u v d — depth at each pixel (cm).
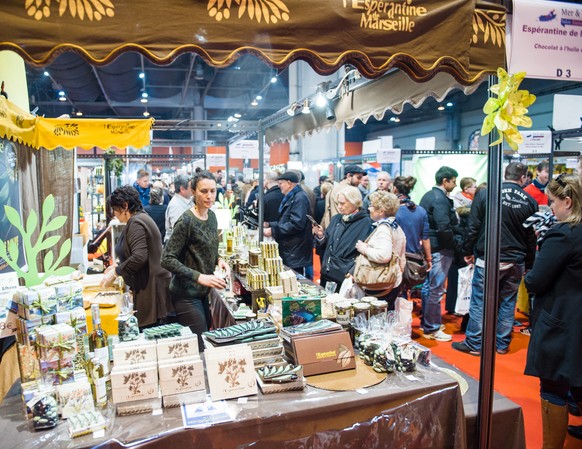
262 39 139
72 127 355
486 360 175
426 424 167
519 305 466
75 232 542
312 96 349
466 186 549
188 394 151
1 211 269
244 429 143
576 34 172
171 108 1975
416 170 873
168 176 1620
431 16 153
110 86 1373
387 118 1761
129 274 299
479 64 161
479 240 378
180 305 269
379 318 202
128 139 370
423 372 180
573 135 474
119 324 189
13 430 137
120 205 306
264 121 477
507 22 165
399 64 156
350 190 328
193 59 1202
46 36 125
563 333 217
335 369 178
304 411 149
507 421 187
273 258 296
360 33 146
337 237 334
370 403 157
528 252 373
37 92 1538
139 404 146
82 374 155
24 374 157
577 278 215
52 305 159
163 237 591
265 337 178
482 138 1342
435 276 426
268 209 522
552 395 229
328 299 221
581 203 219
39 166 401
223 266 325
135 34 131
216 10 136
